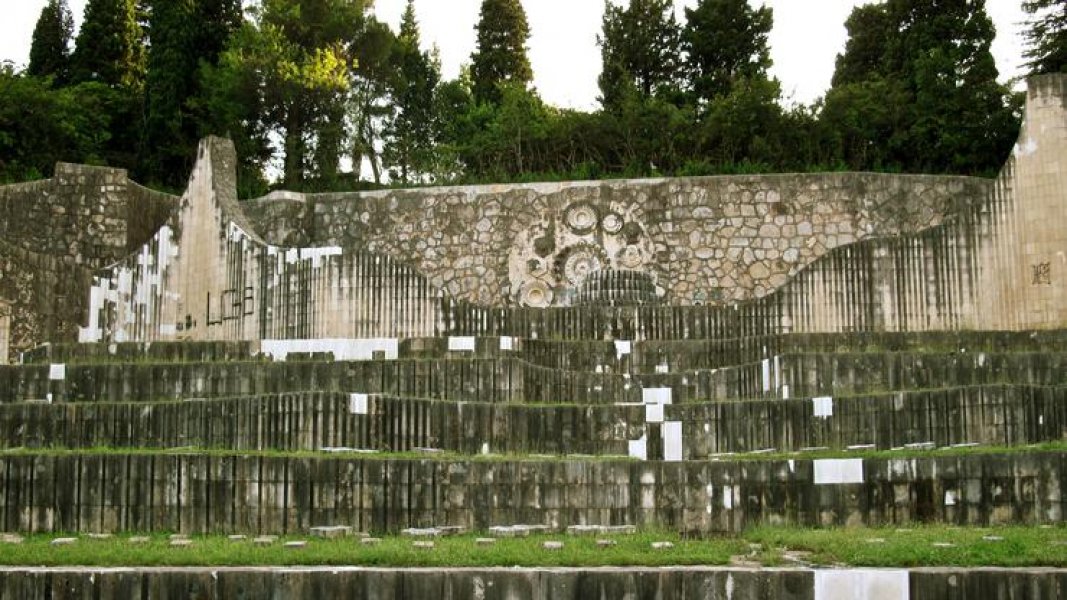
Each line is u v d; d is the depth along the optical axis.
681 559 18.45
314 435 26.05
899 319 39.34
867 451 25.88
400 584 17.73
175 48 58.94
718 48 64.12
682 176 47.78
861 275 39.50
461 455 25.48
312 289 39.72
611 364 33.78
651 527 23.17
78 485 23.23
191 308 41.97
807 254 44.12
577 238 45.56
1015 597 16.89
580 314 37.66
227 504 22.97
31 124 55.34
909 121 50.91
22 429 27.62
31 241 44.88
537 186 46.12
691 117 55.75
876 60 62.53
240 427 26.97
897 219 44.06
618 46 65.38
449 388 30.27
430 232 46.66
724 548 19.78
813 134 51.69
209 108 57.81
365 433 26.39
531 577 17.67
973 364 29.28
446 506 23.25
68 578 17.70
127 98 61.50
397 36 65.88
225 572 17.77
